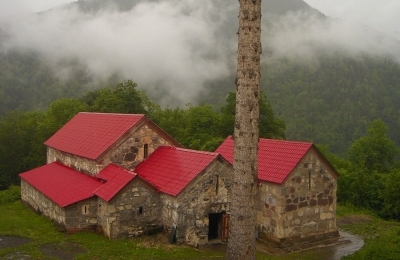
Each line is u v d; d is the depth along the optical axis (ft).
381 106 321.32
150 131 83.76
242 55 42.98
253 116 42.93
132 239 68.85
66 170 91.76
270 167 78.95
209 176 70.33
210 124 176.24
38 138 147.64
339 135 272.31
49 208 80.48
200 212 69.62
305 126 287.48
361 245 77.46
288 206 75.25
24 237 68.08
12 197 102.78
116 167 77.41
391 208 110.01
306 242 77.20
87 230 72.23
